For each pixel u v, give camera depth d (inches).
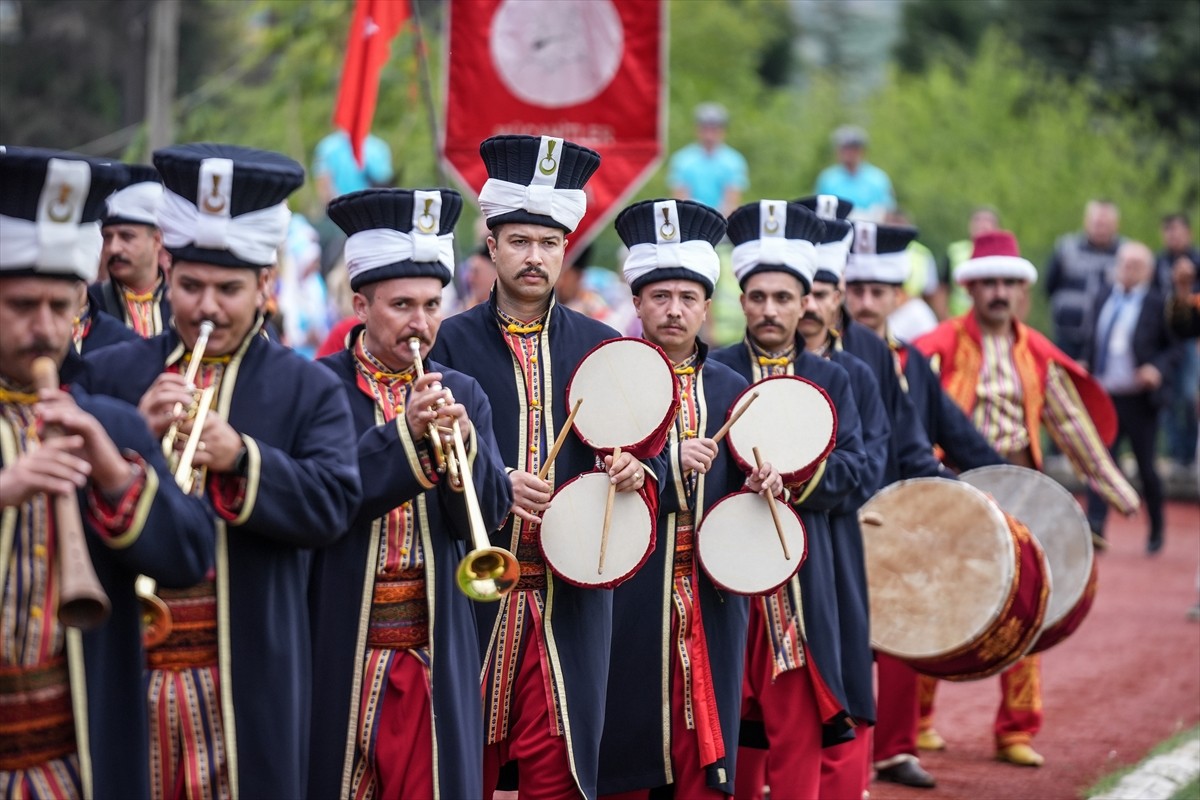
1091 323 964.6
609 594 378.3
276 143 1027.9
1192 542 1002.7
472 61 571.2
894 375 503.2
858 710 438.3
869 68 2864.2
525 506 358.3
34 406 277.0
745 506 396.5
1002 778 518.6
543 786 366.0
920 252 948.6
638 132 571.2
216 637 301.0
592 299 754.2
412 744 329.4
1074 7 2055.9
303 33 975.0
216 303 295.7
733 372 415.5
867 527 496.1
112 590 280.2
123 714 281.0
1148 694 623.5
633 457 375.6
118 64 1732.3
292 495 295.0
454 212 343.6
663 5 569.6
